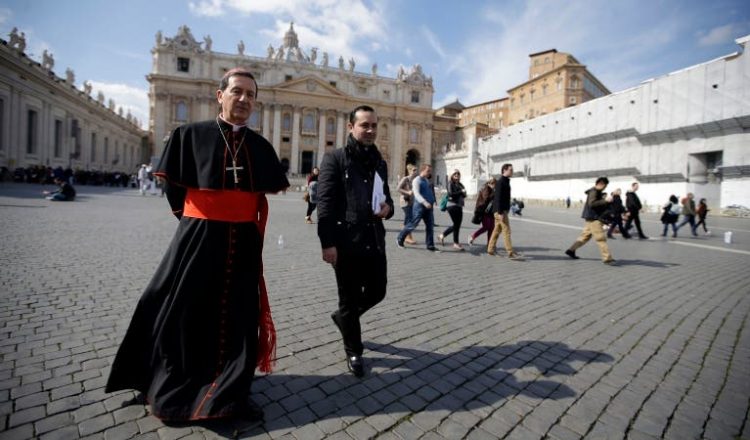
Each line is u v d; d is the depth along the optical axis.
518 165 42.44
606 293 5.26
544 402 2.47
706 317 4.32
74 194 15.65
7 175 25.98
